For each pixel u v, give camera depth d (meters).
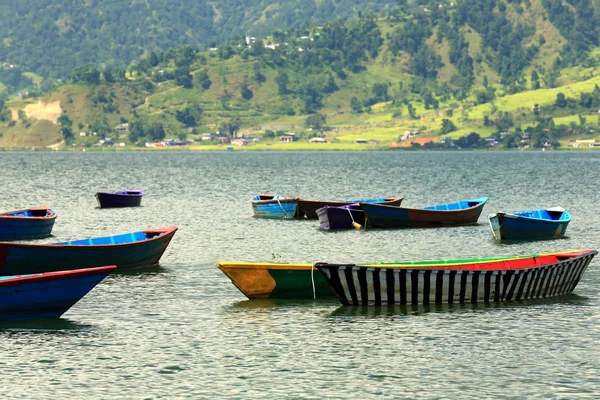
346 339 86.31
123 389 73.00
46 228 171.75
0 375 75.94
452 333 88.25
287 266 101.31
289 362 79.69
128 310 98.62
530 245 155.12
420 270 97.38
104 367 78.19
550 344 84.69
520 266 106.56
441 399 70.81
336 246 153.62
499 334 87.88
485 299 100.81
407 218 180.12
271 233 173.25
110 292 108.25
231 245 155.00
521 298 102.75
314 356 81.31
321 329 89.81
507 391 72.38
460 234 170.12
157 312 97.69
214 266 129.25
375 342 85.38
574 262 106.00
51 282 90.94
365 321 92.75
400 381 74.81
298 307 99.31
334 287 96.19
